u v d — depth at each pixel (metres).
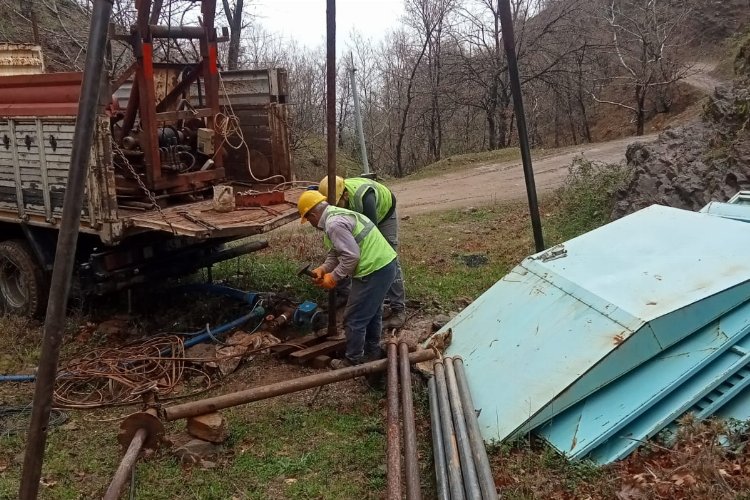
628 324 4.23
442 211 13.38
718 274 4.50
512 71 6.41
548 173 17.52
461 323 5.48
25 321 6.87
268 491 4.03
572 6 29.53
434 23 30.97
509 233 10.54
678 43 32.62
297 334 6.47
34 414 2.80
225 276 8.27
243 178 7.93
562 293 4.90
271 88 7.52
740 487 3.52
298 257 9.22
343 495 3.94
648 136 23.52
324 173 26.83
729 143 8.69
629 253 5.15
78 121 2.62
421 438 4.48
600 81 33.97
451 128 36.12
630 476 3.72
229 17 19.97
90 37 2.59
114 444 4.66
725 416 4.00
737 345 4.16
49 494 4.04
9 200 6.68
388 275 5.26
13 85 6.36
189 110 6.73
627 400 4.03
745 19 34.09
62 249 2.67
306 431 4.72
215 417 4.49
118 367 5.67
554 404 4.08
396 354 5.05
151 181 6.36
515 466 3.89
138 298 7.29
